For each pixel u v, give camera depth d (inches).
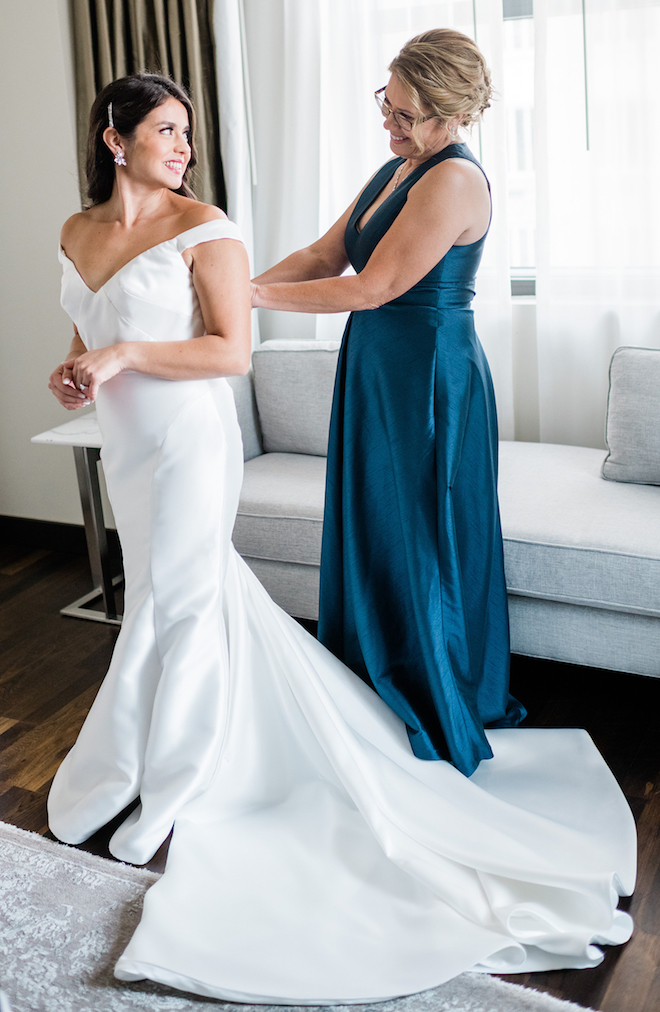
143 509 81.1
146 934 68.6
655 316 119.0
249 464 123.6
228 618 86.5
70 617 129.6
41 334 144.3
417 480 83.7
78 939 71.3
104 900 75.4
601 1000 64.7
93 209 81.0
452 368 83.2
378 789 78.0
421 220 77.9
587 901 69.5
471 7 117.6
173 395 79.2
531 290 127.0
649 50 110.7
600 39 112.1
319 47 129.1
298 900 72.7
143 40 128.7
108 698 82.6
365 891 73.5
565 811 81.7
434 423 82.9
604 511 98.4
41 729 101.9
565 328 124.0
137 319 76.8
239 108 129.9
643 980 66.2
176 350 75.5
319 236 137.5
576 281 121.7
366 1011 63.7
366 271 80.0
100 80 131.5
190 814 81.4
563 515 98.3
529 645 99.5
